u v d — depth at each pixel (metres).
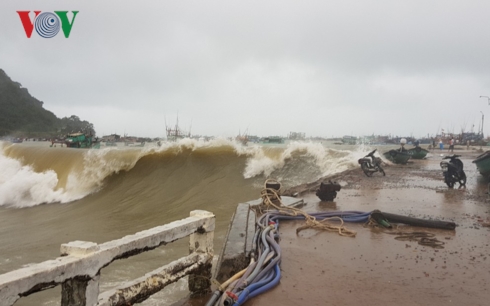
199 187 18.39
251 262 4.71
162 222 13.25
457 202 10.43
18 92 148.38
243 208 8.05
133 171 21.88
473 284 4.41
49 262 2.48
